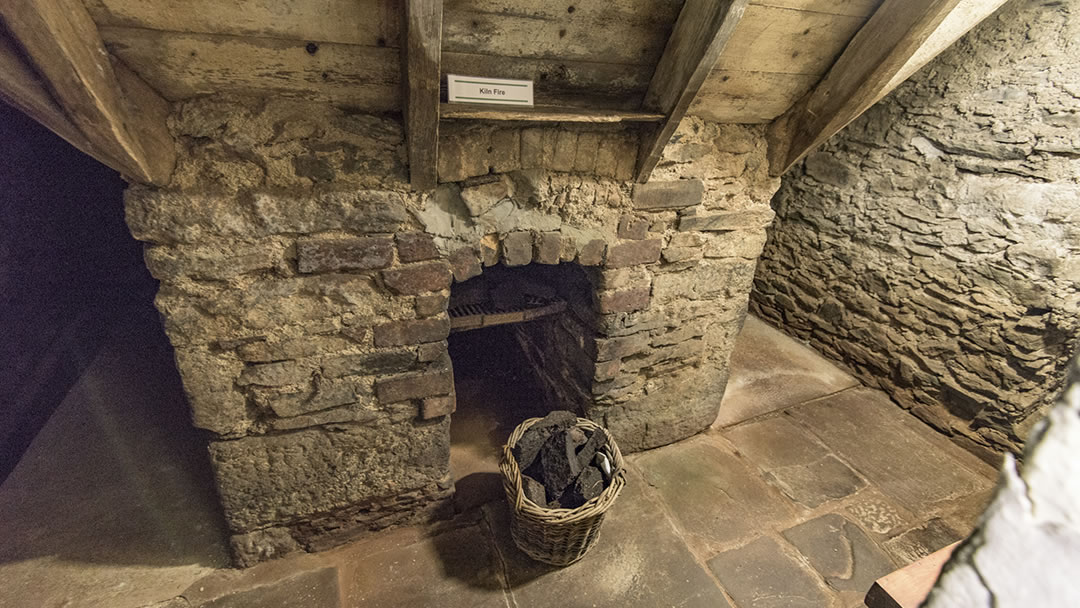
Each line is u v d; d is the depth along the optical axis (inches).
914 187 114.7
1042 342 98.3
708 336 98.4
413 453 79.0
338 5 45.9
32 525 81.0
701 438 109.7
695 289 91.1
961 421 112.7
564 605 74.0
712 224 85.8
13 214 102.3
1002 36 96.3
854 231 129.0
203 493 88.6
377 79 54.3
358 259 63.5
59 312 116.3
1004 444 105.7
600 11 55.4
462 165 63.6
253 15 45.1
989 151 100.7
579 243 76.6
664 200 79.4
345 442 73.9
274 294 61.8
